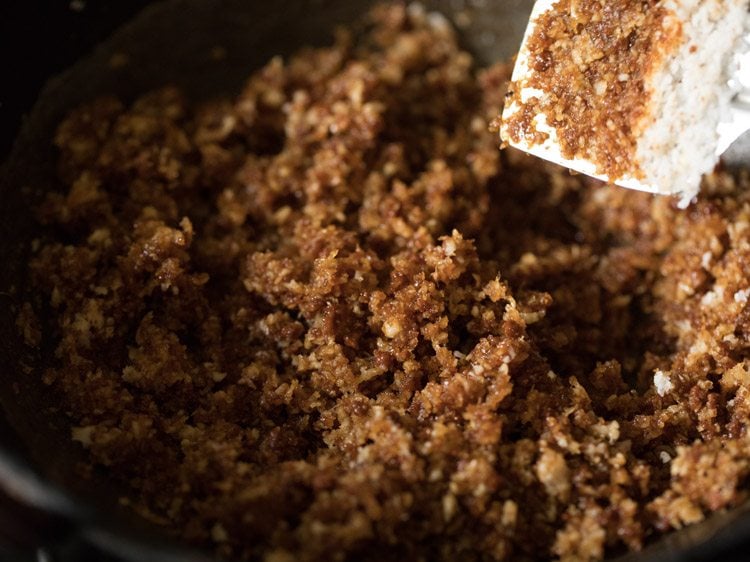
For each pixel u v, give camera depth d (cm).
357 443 28
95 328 30
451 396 28
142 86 36
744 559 23
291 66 37
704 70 29
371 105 34
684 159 30
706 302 31
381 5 37
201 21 36
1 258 31
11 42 31
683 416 29
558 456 27
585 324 33
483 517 26
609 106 29
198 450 28
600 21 29
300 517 26
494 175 35
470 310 31
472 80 37
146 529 24
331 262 30
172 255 31
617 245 34
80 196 32
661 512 26
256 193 34
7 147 32
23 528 24
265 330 31
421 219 32
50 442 28
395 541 26
